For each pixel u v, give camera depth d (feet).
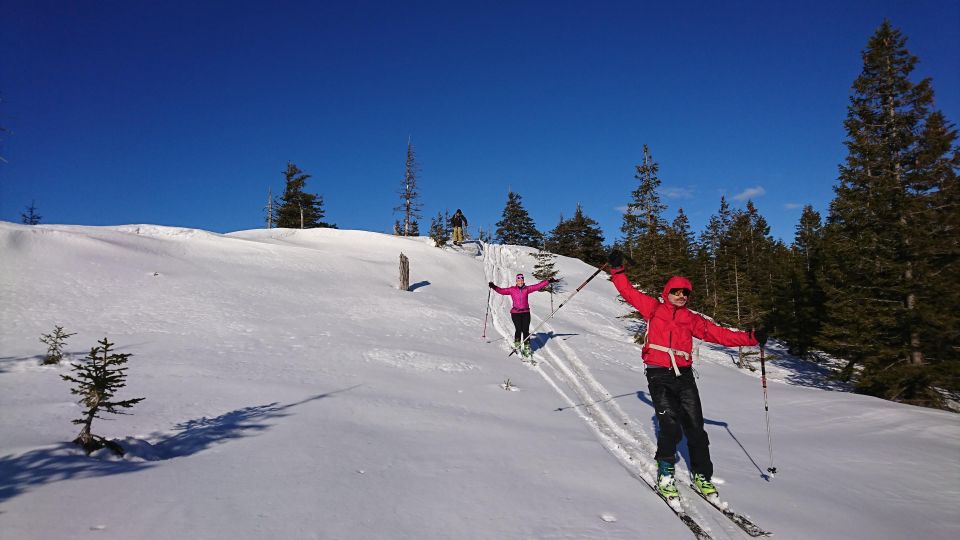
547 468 15.12
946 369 55.88
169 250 76.48
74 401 20.47
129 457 13.91
